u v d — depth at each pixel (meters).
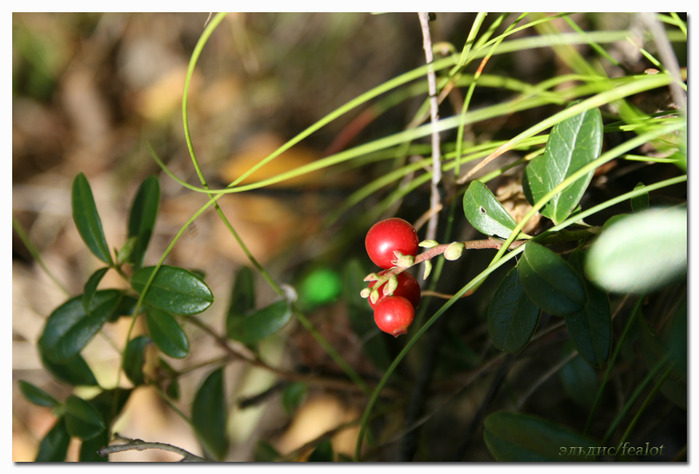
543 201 0.14
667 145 0.17
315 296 0.24
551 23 0.20
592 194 0.18
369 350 0.20
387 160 0.27
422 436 0.21
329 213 0.27
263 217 0.28
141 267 0.17
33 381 0.24
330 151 0.28
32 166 0.30
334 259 0.25
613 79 0.18
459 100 0.23
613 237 0.14
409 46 0.29
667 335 0.16
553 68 0.23
